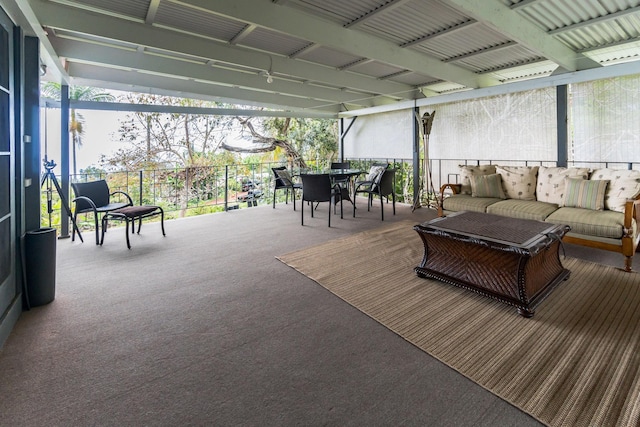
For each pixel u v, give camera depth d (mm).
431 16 3381
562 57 4121
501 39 4035
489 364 1838
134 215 4176
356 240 4363
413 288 2854
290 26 3164
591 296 2633
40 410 1534
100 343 2080
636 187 3635
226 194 6660
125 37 3410
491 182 4816
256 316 2420
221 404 1580
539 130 5328
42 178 4156
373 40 3891
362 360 1899
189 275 3225
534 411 1495
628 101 4410
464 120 6344
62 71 4152
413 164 6855
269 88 5652
